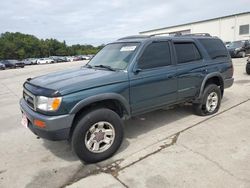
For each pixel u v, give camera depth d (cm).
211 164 325
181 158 343
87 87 325
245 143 382
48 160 359
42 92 316
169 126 470
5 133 478
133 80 372
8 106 726
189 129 450
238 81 935
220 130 439
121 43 443
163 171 313
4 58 6856
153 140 409
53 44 8388
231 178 292
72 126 327
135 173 312
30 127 341
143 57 392
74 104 312
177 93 445
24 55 7425
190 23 4244
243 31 3459
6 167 344
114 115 350
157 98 412
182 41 462
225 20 3662
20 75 1875
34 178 313
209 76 500
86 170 327
